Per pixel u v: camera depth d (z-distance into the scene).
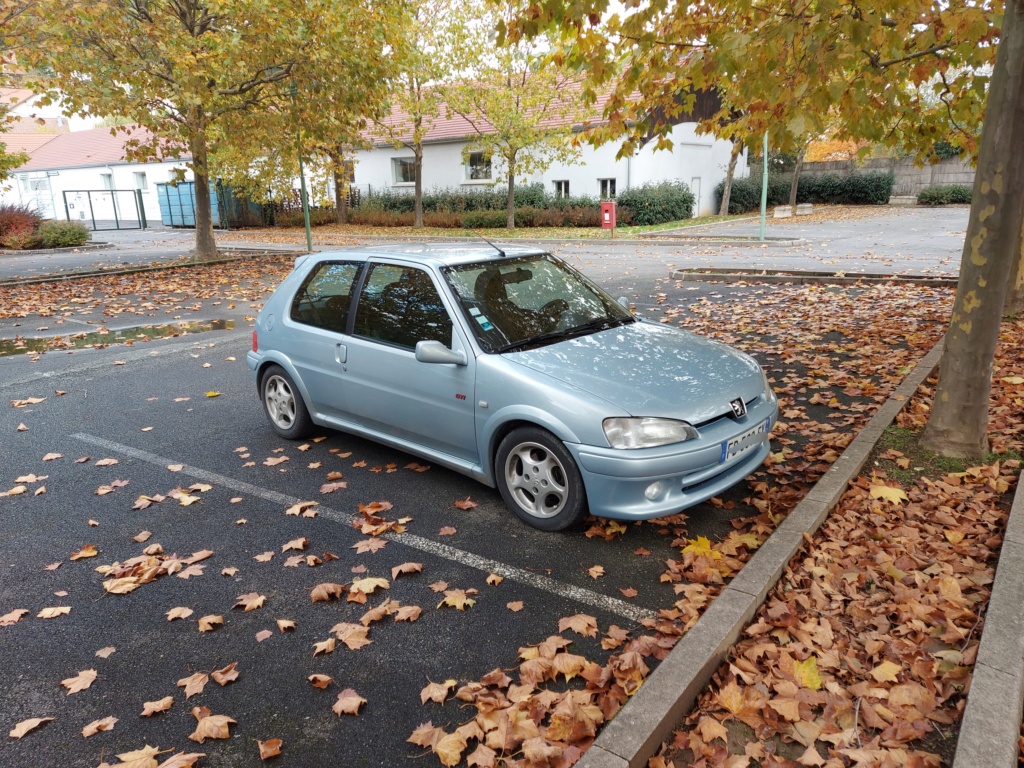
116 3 14.81
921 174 36.75
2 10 14.10
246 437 5.96
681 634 3.17
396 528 4.27
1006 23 4.14
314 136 17.27
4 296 13.71
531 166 28.30
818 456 5.05
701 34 5.82
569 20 5.14
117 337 10.11
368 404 5.04
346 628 3.32
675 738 2.59
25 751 2.67
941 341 7.87
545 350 4.38
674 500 3.83
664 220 27.47
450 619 3.41
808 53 4.31
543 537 4.14
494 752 2.57
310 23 14.53
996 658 2.73
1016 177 4.27
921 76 6.36
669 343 4.67
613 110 6.27
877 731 2.63
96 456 5.61
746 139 6.10
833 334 8.87
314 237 27.11
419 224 28.50
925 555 3.69
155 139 16.41
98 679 3.06
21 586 3.80
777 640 3.12
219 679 3.00
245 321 11.23
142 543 4.23
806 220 28.45
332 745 2.67
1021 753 2.46
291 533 4.30
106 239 28.94
